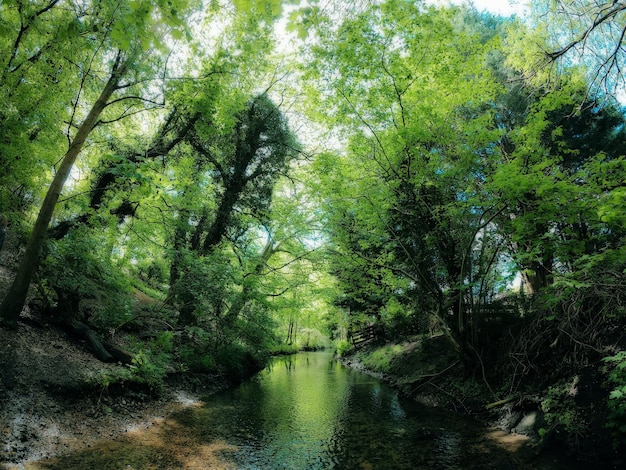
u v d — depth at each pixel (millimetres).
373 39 9227
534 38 10219
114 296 12055
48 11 7594
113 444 6387
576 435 7188
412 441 8062
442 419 9805
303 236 17297
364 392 13375
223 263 12969
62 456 5590
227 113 12773
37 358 7246
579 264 7246
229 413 9398
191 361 11891
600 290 8031
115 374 8008
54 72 8859
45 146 10344
